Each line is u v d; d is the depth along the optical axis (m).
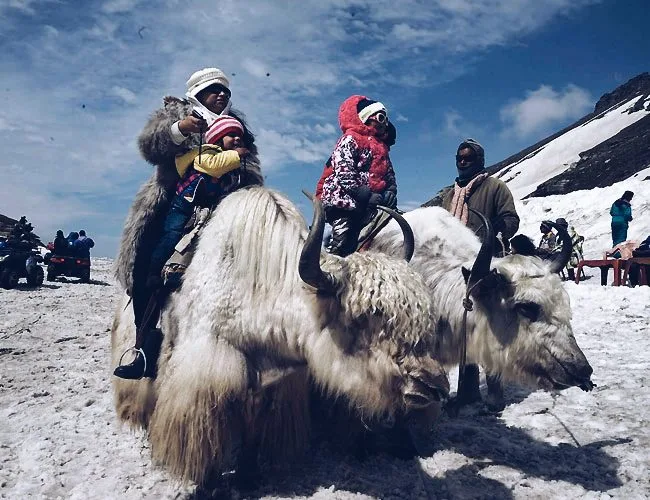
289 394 3.62
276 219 3.52
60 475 3.91
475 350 4.02
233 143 3.91
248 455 3.63
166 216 3.96
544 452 4.06
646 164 48.69
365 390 3.16
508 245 5.26
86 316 11.02
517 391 5.47
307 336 3.32
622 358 6.33
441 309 4.12
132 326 4.12
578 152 72.44
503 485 3.60
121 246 4.08
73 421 4.96
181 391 3.37
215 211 3.78
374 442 4.11
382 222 4.57
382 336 3.10
